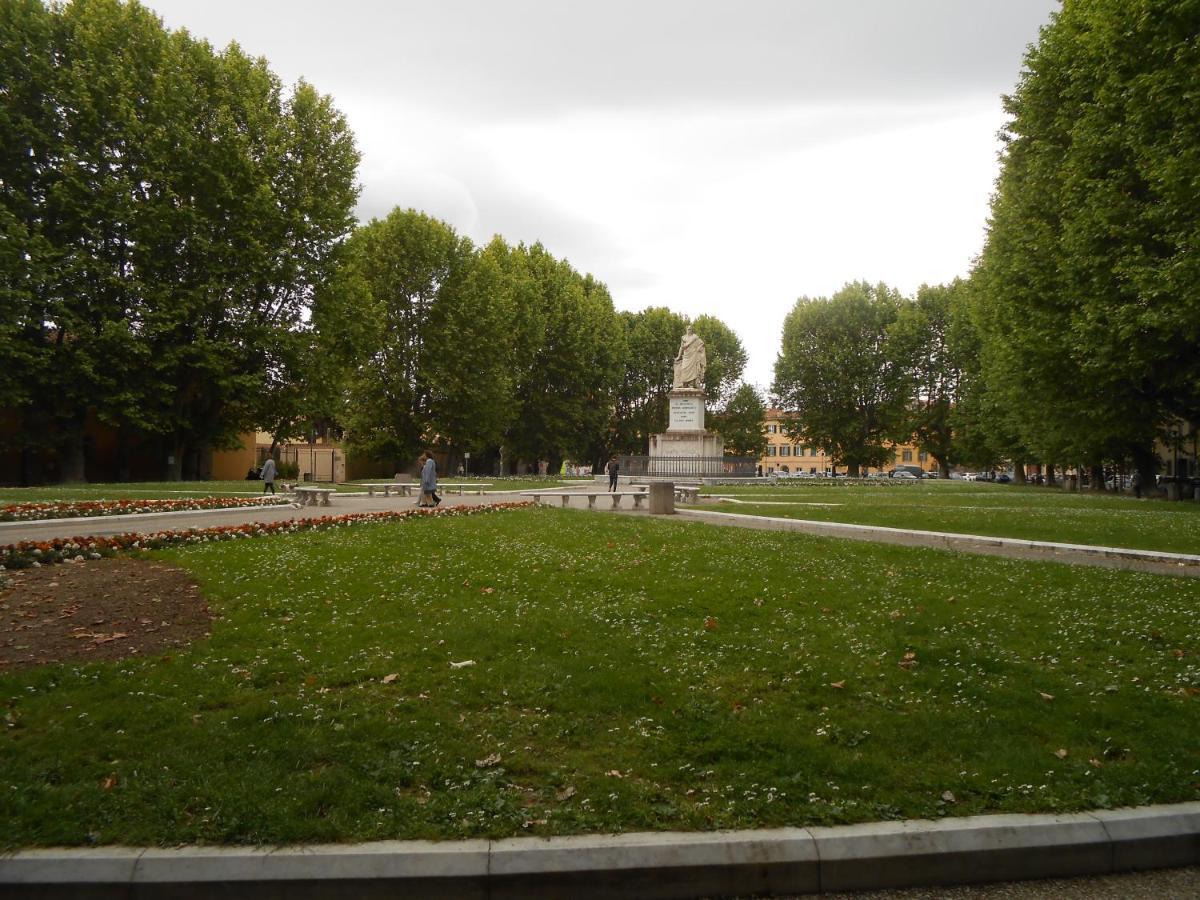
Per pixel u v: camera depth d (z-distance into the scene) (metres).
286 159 41.25
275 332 39.94
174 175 36.41
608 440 85.38
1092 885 5.03
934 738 6.45
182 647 8.36
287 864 4.65
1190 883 5.06
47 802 5.15
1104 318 27.30
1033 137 32.47
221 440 44.75
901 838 5.05
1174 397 30.31
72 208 34.47
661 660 8.17
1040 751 6.27
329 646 8.45
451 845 4.82
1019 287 32.59
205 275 38.44
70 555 13.54
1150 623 10.05
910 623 9.79
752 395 89.44
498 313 58.50
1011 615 10.38
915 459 145.50
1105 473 57.84
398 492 35.81
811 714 6.91
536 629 9.14
